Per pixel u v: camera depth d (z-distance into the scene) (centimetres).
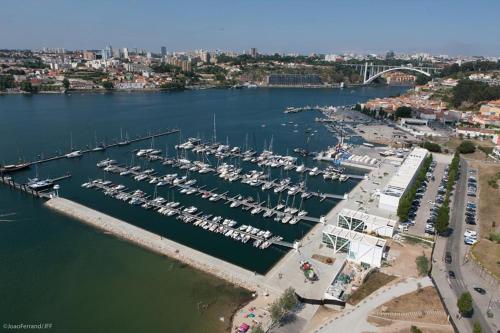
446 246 14362
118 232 16150
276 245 15400
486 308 10706
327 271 13075
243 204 19488
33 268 13738
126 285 12769
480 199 19250
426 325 9906
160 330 10750
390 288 11556
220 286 12669
